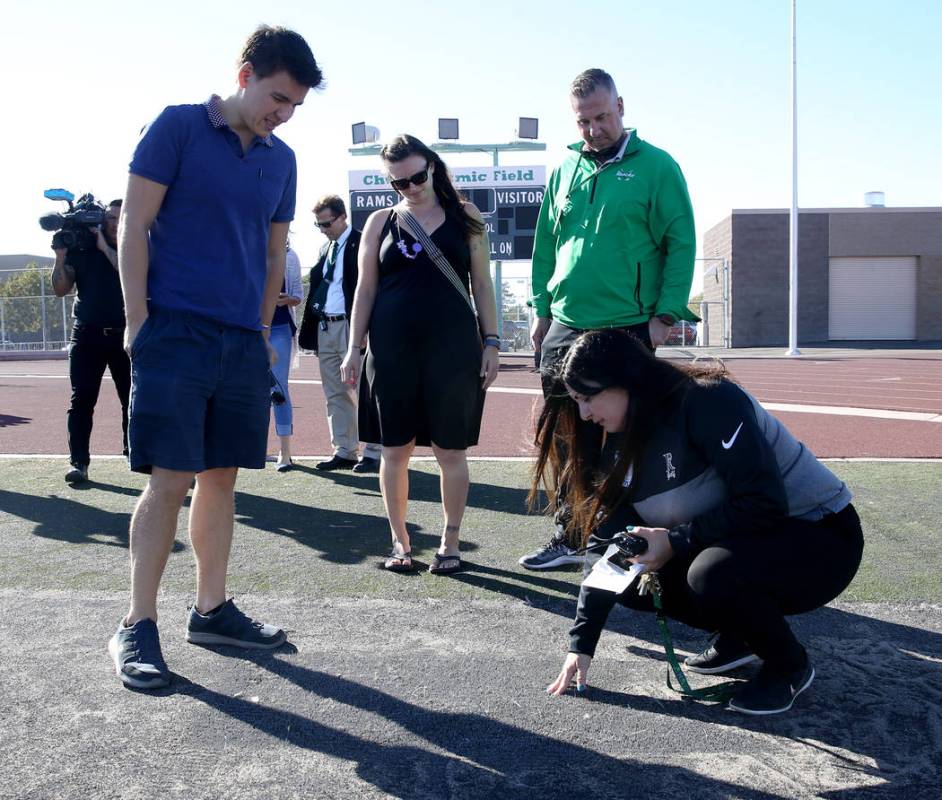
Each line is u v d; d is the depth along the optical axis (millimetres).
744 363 21578
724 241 34438
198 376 2746
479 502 5113
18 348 30281
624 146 3723
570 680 2580
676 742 2312
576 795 2057
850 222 33656
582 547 2906
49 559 3926
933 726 2393
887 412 9414
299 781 2113
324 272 6129
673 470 2463
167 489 2744
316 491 5418
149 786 2084
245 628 2932
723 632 2555
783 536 2418
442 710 2488
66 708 2484
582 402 2482
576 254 3781
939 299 33781
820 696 2572
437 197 3732
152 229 2801
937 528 4289
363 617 3230
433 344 3641
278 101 2705
